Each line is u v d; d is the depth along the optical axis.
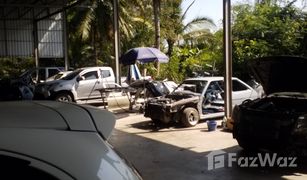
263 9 18.33
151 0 24.33
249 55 16.73
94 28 25.16
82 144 1.25
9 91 12.05
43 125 1.28
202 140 8.12
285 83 6.82
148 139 8.41
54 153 1.17
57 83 13.70
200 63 21.17
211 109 10.29
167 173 5.86
